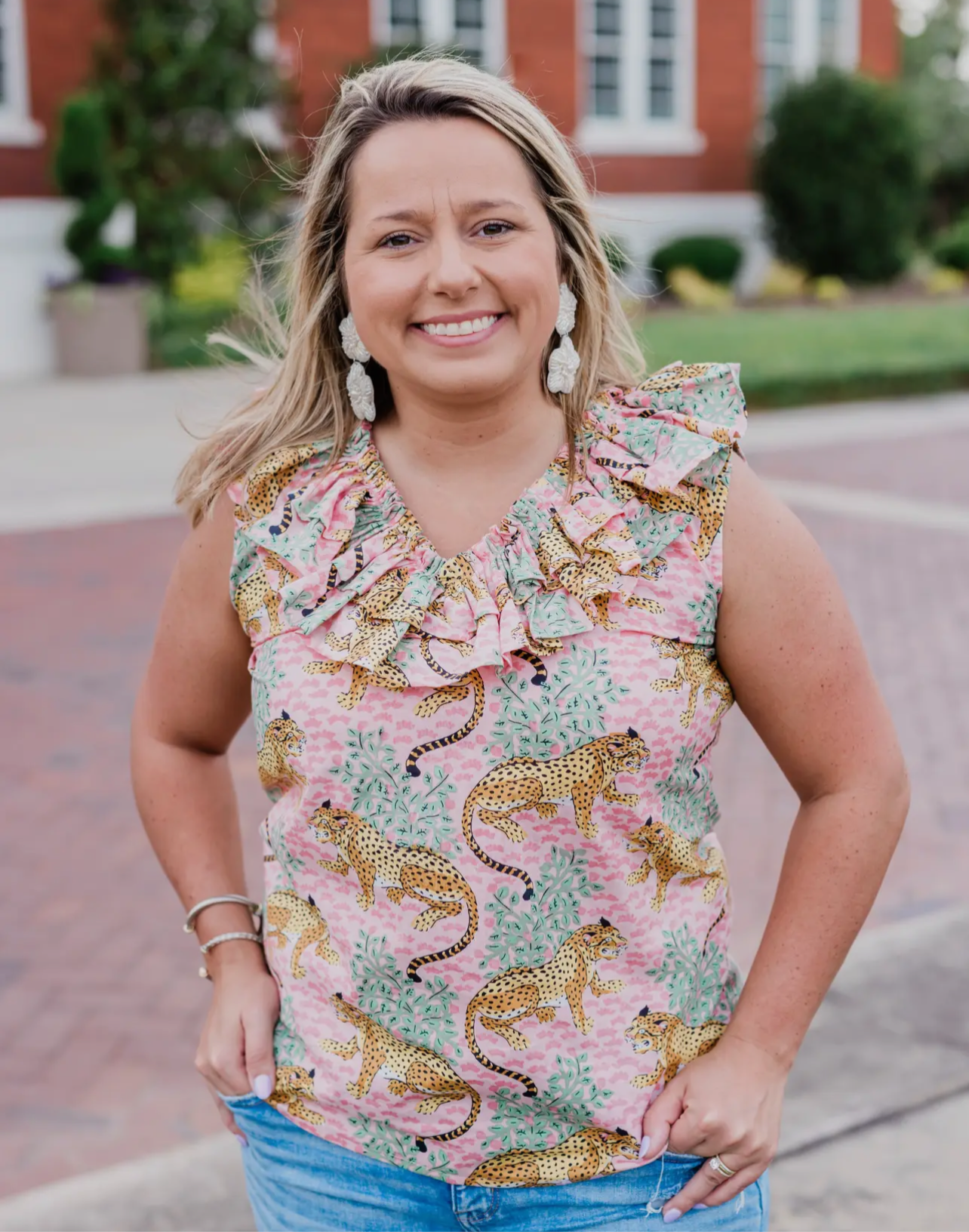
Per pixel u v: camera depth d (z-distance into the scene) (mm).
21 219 15570
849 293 22266
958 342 17031
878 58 23438
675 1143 1576
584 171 1771
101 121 15133
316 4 17922
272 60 16625
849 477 11016
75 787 5223
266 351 1997
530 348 1556
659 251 21281
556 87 20078
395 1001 1583
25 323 15664
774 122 21703
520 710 1491
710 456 1536
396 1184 1630
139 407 13383
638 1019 1585
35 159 16031
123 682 6320
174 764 1840
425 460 1636
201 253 16453
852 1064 3279
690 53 21250
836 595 1570
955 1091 3180
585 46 20375
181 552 1748
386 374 1688
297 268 1690
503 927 1526
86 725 5832
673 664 1517
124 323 15281
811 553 1562
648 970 1582
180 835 1836
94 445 11555
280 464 1650
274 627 1599
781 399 14359
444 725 1503
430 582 1537
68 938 4160
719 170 21891
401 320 1545
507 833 1508
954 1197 2840
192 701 1799
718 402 1622
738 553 1543
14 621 7191
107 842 4793
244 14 16219
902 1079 3219
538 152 1557
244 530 1649
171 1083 3459
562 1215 1612
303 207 1657
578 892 1535
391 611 1526
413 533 1575
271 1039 1705
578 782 1494
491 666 1492
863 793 1583
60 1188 2912
